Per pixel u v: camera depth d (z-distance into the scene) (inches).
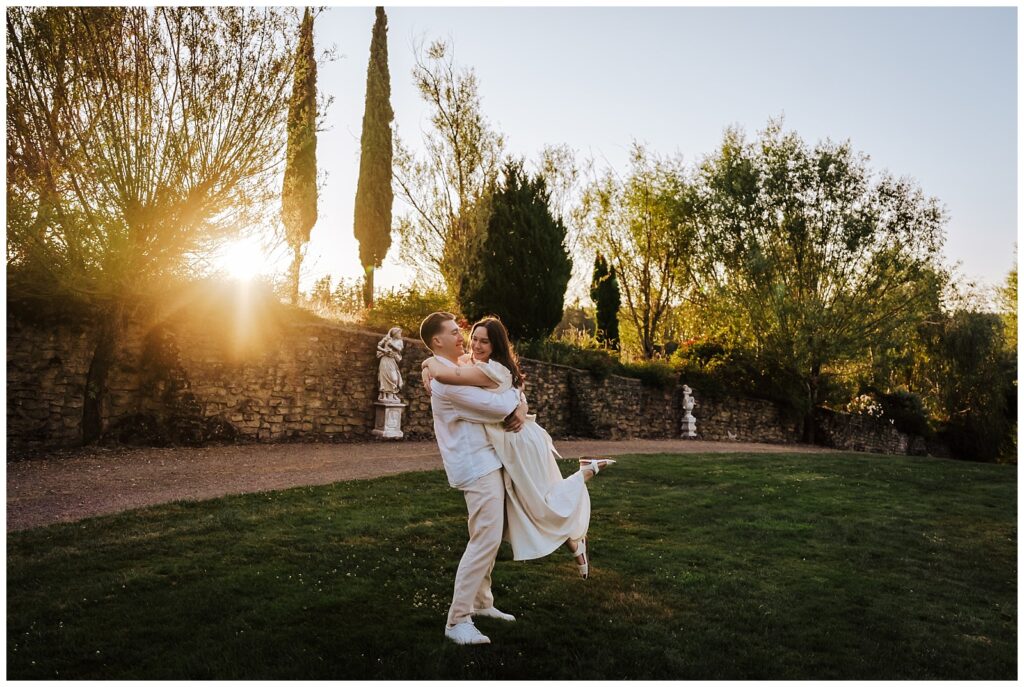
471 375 155.5
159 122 438.9
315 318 581.3
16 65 405.1
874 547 256.7
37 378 431.5
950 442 1195.9
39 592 179.9
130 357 472.7
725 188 979.3
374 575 202.2
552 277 741.9
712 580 209.6
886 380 1123.3
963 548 261.3
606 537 257.9
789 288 959.6
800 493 360.2
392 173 964.0
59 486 319.3
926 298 928.9
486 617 169.9
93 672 139.6
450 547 234.1
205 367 496.1
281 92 459.5
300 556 216.7
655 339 1133.7
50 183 421.4
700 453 543.8
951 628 181.9
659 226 1068.5
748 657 157.2
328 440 540.4
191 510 271.1
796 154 962.1
